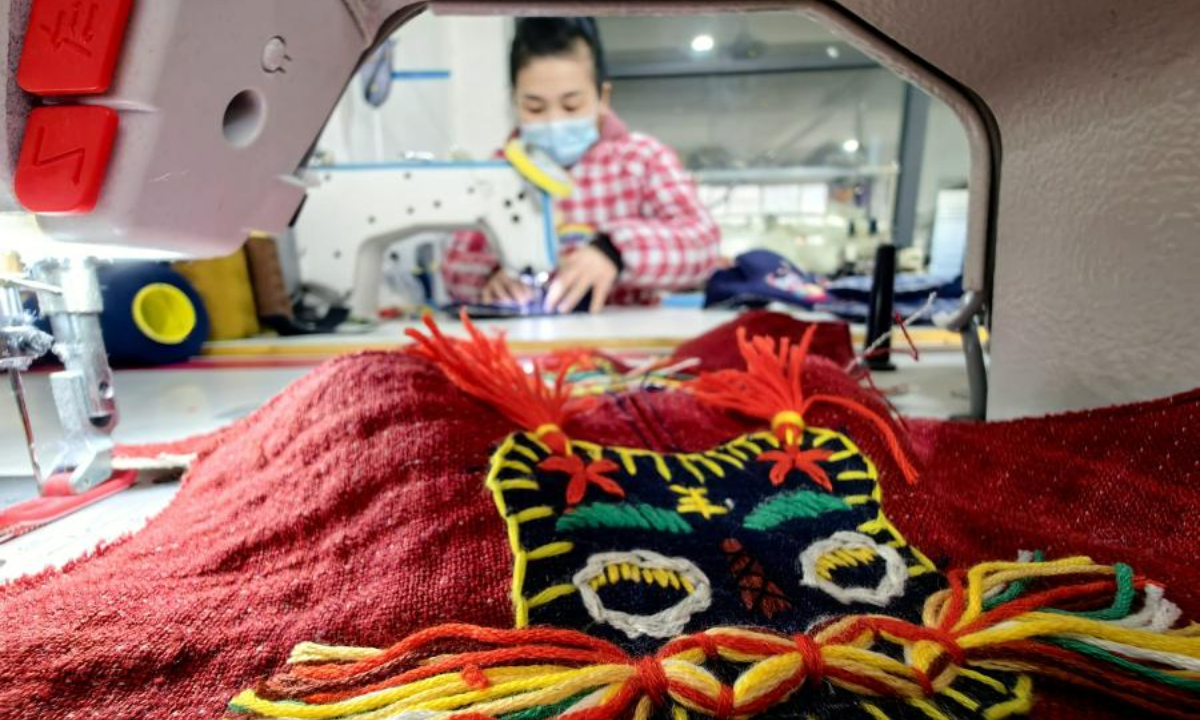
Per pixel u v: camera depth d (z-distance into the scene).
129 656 0.27
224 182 0.37
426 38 1.96
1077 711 0.24
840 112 3.51
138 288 0.99
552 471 0.41
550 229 1.31
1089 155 0.48
